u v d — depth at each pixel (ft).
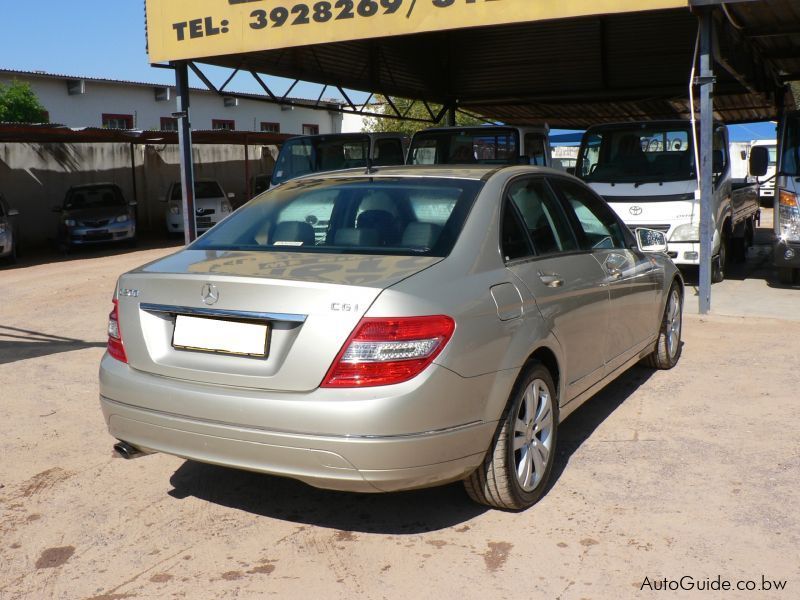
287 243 13.62
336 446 10.67
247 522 13.10
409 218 13.29
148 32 38.09
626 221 36.60
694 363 22.53
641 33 58.39
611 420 17.74
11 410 19.56
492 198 13.69
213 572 11.50
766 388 19.98
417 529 12.68
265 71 46.29
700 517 12.85
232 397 11.20
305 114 123.95
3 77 87.30
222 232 14.66
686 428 17.13
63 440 17.29
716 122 42.22
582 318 14.90
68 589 11.10
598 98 69.97
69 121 93.91
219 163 94.63
